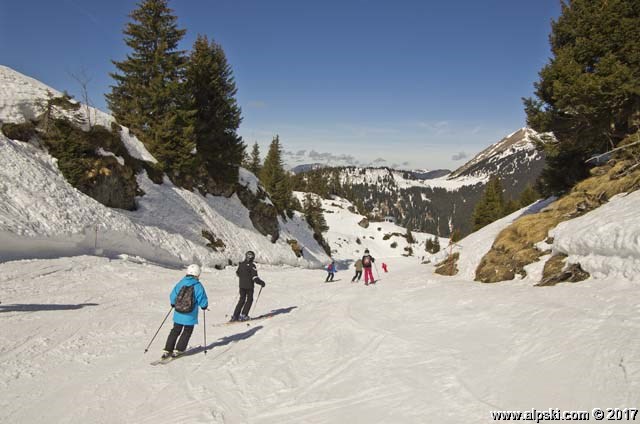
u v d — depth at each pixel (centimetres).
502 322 661
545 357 469
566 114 1532
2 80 2250
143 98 3150
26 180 1772
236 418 415
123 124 3175
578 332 521
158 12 3334
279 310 1124
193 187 3356
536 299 778
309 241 5766
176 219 2758
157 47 3266
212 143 3594
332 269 2259
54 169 2034
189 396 484
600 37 1384
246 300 975
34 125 2120
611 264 809
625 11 1376
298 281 2166
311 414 407
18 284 1230
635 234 755
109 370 588
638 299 608
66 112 2288
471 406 379
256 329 861
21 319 848
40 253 1608
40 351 662
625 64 1333
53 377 555
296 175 13812
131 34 3291
